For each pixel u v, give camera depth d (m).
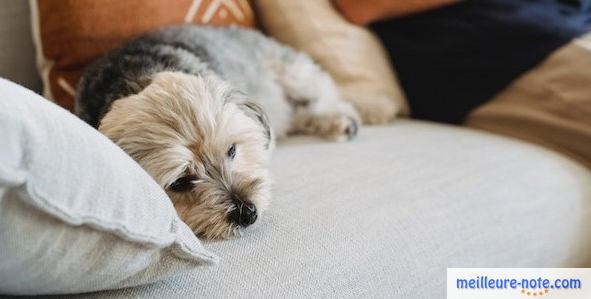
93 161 0.64
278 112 1.63
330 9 1.83
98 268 0.66
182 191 1.06
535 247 1.09
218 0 1.65
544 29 1.55
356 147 1.40
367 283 0.86
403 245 0.94
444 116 1.69
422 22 1.78
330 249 0.88
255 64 1.63
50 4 1.32
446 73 1.68
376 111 1.66
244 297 0.76
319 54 1.79
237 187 1.04
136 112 1.03
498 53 1.60
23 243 0.59
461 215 1.05
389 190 1.10
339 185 1.11
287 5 1.79
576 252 1.16
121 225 0.64
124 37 1.43
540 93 1.50
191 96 1.07
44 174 0.58
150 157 1.00
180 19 1.54
